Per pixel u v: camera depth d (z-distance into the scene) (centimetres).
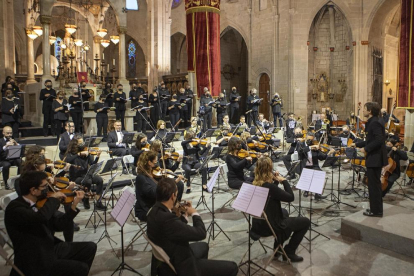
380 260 525
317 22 2427
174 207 399
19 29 2728
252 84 2609
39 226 371
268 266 510
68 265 391
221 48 2991
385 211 664
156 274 400
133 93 1662
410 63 1249
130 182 982
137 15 3262
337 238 613
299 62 2345
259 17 2523
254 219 511
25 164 560
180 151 1180
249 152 952
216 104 1755
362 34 2227
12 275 362
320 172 568
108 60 3350
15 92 1477
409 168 980
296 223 508
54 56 2981
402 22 1262
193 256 371
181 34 3228
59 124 1322
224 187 992
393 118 1463
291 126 1675
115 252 567
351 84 2353
